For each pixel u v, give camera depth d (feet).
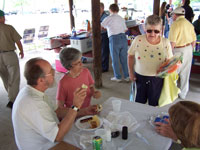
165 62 6.80
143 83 7.67
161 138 4.35
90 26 18.76
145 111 5.57
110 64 19.49
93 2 11.73
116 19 13.21
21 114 4.20
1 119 10.22
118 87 13.74
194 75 15.29
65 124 4.37
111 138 4.39
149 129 4.70
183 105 3.15
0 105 11.84
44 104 4.35
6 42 10.78
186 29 9.84
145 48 7.27
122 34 13.65
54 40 17.31
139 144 4.16
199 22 15.64
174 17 10.15
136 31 22.29
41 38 26.48
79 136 4.57
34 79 4.31
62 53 6.03
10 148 8.05
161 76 6.60
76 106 4.51
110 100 6.43
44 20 42.65
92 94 6.95
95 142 3.81
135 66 7.93
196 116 2.90
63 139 4.47
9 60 11.03
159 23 6.78
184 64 10.64
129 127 4.74
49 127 4.20
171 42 10.02
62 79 6.33
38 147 4.51
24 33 23.54
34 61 4.39
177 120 3.06
